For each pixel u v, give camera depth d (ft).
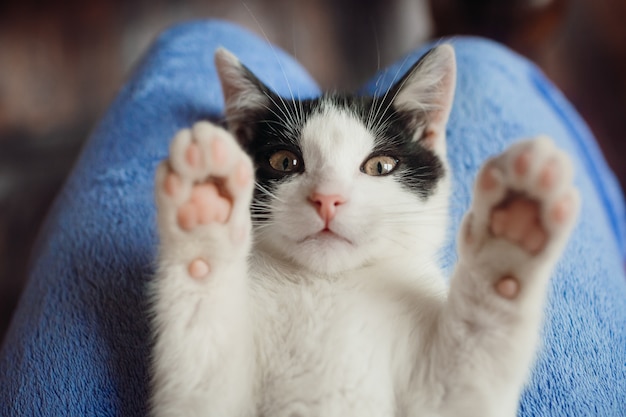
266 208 0.92
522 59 1.62
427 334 0.83
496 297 0.75
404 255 0.93
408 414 0.80
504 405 0.79
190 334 0.78
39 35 2.53
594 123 2.20
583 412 0.93
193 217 0.73
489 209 0.71
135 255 1.03
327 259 0.88
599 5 2.45
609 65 2.32
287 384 0.80
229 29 1.57
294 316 0.84
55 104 2.36
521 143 0.68
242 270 0.80
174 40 1.49
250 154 1.00
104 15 2.55
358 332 0.81
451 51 1.01
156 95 1.31
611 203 1.48
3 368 0.97
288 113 1.00
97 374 0.92
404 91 1.02
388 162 0.96
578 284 1.03
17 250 2.02
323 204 0.88
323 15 2.55
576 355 0.96
